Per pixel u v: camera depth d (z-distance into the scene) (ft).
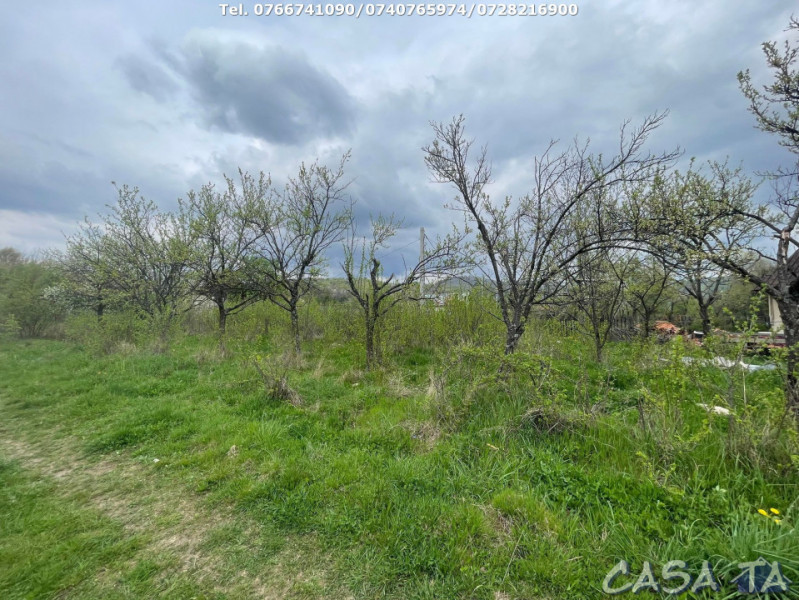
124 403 19.25
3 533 9.04
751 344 11.27
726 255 12.55
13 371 27.58
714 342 11.64
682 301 35.09
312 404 18.35
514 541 7.93
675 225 14.08
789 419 10.01
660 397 13.30
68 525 9.35
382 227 26.84
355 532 8.55
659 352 17.60
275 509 9.58
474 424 13.82
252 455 12.50
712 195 16.06
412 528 8.39
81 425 16.66
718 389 12.24
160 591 7.22
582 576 6.95
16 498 10.72
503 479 10.21
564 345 26.91
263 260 31.37
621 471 10.18
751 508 8.29
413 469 10.86
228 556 8.14
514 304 19.25
